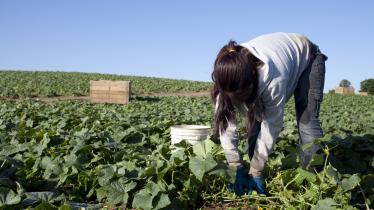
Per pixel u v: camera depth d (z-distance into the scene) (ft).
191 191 11.93
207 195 12.23
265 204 11.96
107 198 11.32
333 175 10.78
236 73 9.12
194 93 103.30
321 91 11.84
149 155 15.02
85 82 114.32
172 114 34.42
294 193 11.98
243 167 12.19
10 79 114.73
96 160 13.98
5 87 85.46
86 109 38.65
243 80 9.18
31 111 34.24
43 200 10.50
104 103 60.03
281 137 18.84
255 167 11.73
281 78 10.11
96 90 60.85
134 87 105.81
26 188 12.15
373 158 14.32
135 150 16.52
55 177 12.94
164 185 11.48
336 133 22.94
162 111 39.24
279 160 14.29
